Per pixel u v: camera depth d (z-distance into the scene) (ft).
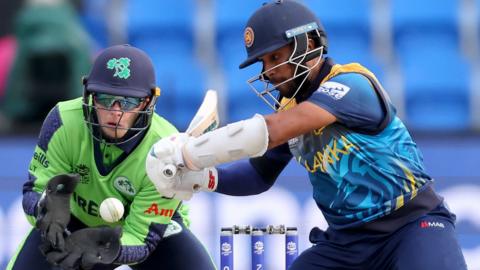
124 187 47.85
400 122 46.29
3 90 97.76
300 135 44.34
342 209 46.26
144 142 47.16
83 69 91.35
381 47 109.91
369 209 45.50
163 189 42.88
